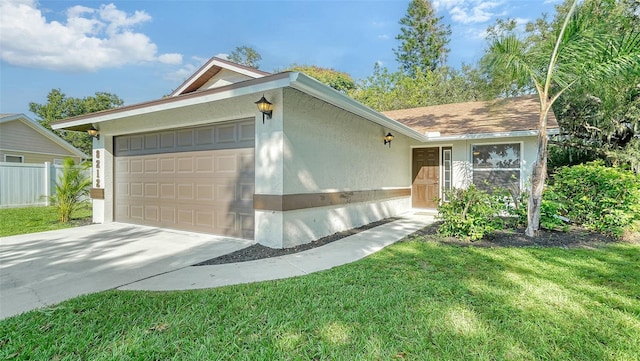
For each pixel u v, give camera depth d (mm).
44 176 12352
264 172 5277
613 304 2908
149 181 7297
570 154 12500
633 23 9602
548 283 3447
